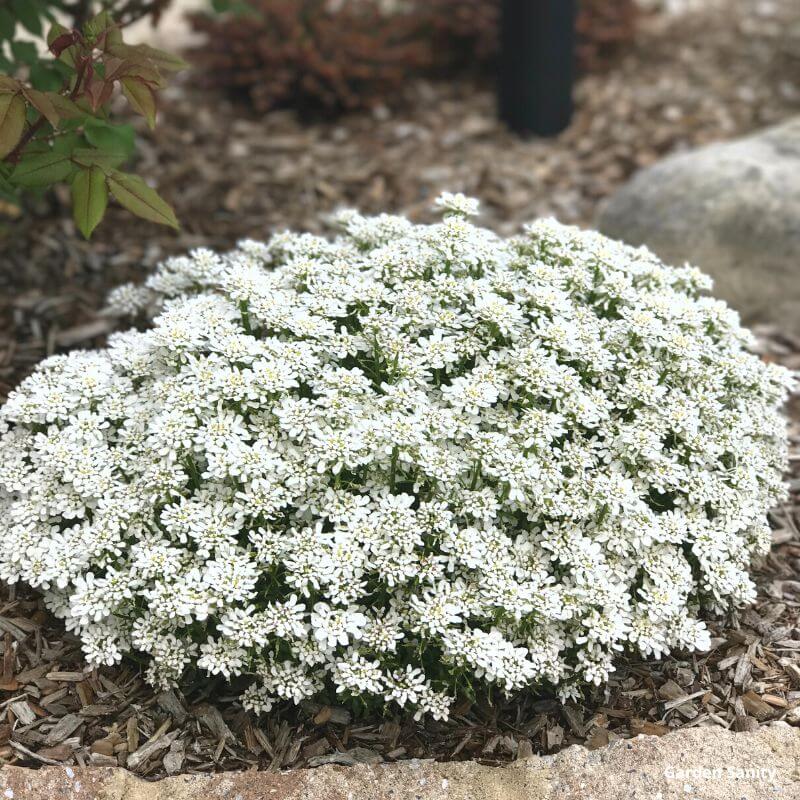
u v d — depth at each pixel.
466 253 0.77
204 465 0.71
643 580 0.70
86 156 0.75
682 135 1.75
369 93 1.79
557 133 1.74
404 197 1.52
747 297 1.23
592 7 2.02
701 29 2.23
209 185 1.48
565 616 0.66
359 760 0.69
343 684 0.64
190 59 1.83
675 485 0.71
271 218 1.42
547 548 0.69
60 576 0.66
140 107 0.71
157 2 1.08
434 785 0.66
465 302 0.77
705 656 0.79
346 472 0.70
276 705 0.73
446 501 0.68
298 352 0.70
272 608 0.65
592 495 0.69
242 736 0.71
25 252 1.24
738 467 0.75
